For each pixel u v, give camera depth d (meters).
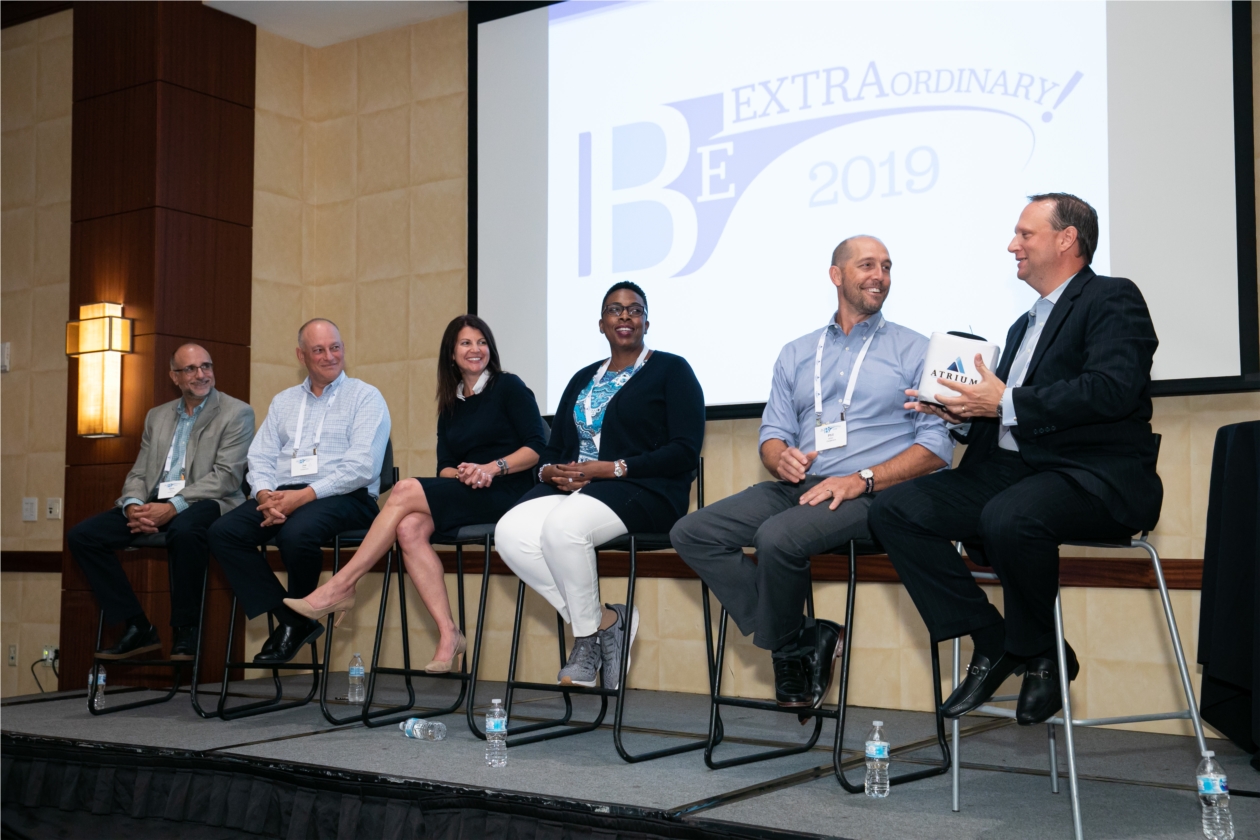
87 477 4.61
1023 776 2.60
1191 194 3.35
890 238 3.83
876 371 2.83
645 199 4.34
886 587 3.68
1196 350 3.31
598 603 2.96
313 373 3.72
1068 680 2.11
